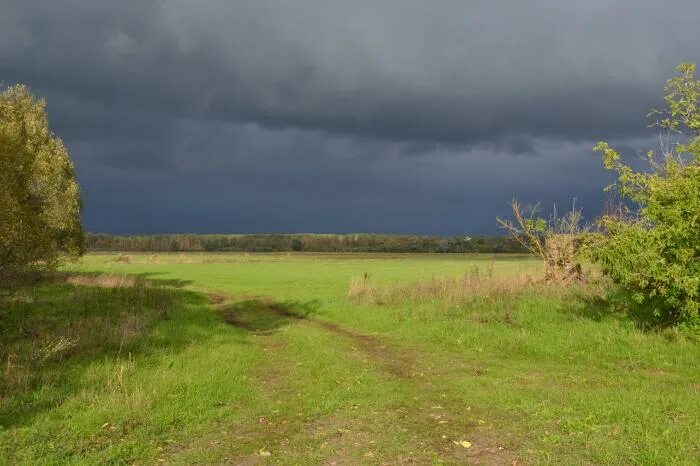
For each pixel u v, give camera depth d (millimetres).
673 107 16453
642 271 15109
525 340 17203
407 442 8906
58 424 9617
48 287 33219
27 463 7969
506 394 11633
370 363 15672
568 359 15383
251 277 55781
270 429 9883
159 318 23391
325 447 8805
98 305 26000
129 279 42938
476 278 27125
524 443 8648
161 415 10305
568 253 24672
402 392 12180
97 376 12664
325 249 158125
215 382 12711
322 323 25531
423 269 66812
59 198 36625
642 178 16125
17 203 17656
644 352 14953
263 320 26625
